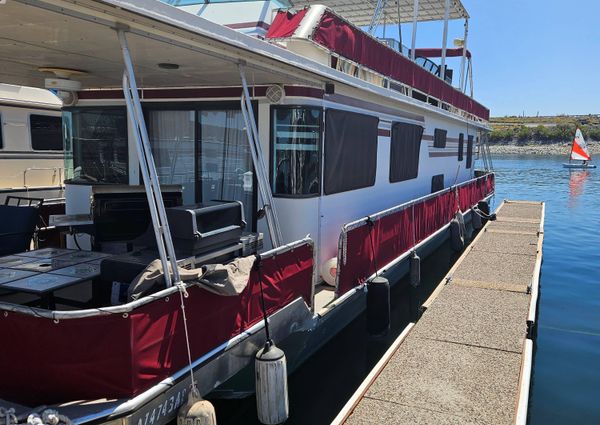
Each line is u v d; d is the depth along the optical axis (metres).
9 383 2.87
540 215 14.21
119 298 3.45
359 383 5.45
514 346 5.21
